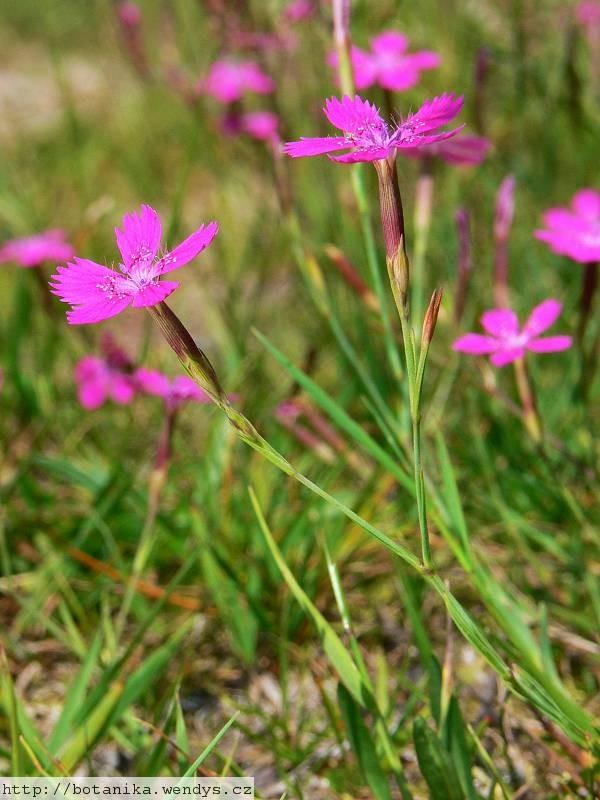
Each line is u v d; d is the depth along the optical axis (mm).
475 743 185
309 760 195
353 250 284
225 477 237
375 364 254
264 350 276
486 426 250
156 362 292
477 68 266
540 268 306
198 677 217
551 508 237
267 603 224
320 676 210
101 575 230
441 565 229
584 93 298
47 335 303
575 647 211
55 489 265
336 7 197
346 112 148
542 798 182
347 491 246
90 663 191
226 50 313
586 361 214
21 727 175
